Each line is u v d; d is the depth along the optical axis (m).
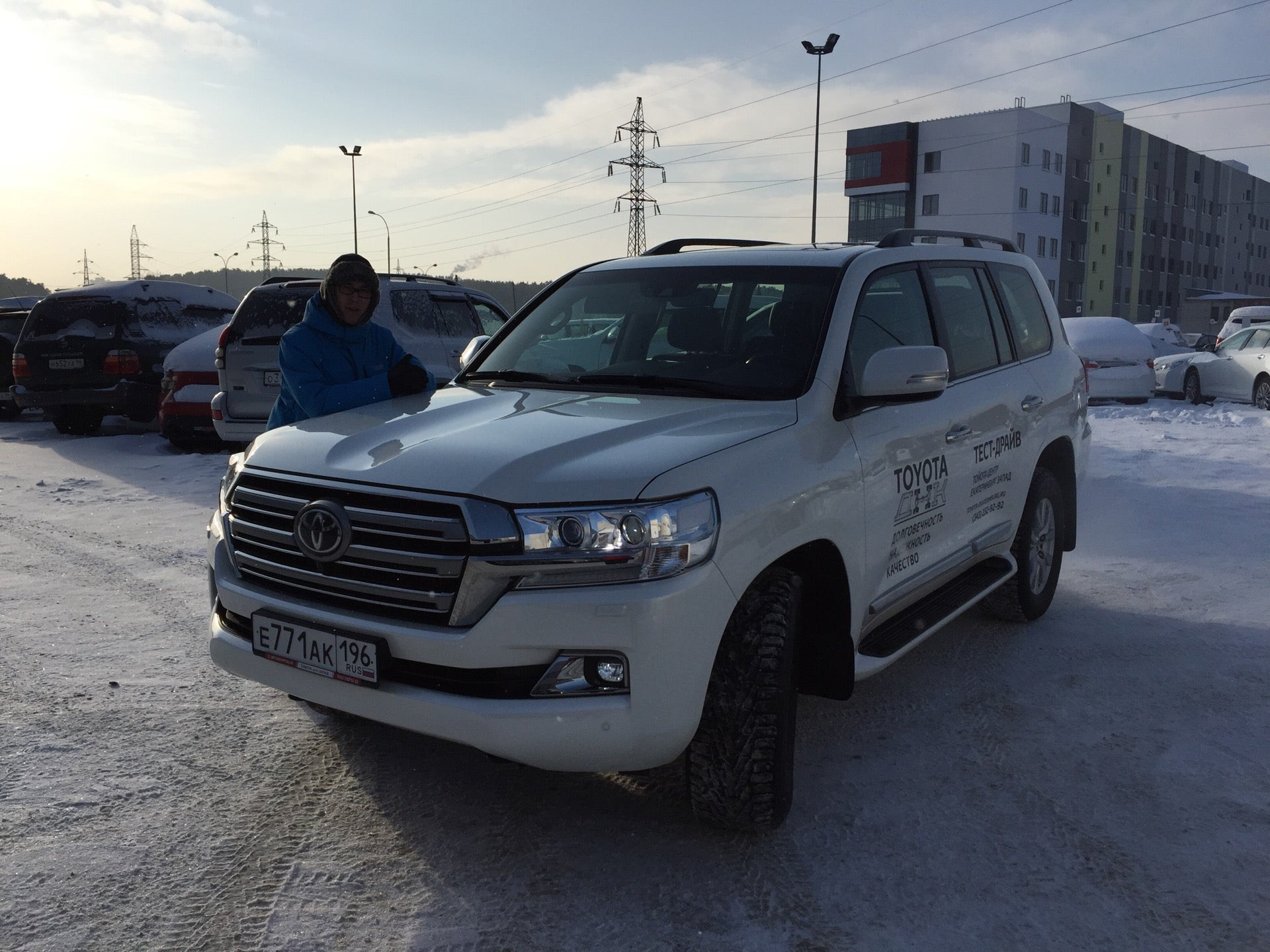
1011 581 4.88
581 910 2.62
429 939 2.50
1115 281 84.38
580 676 2.56
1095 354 16.88
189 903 2.63
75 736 3.66
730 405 3.22
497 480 2.60
